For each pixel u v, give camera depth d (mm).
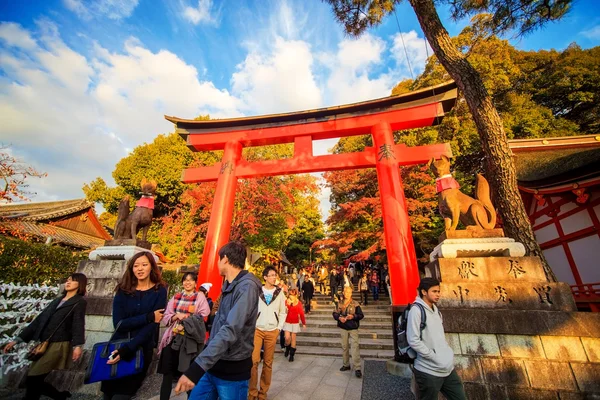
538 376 3533
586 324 3588
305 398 4539
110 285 5227
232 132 8859
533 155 11391
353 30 8586
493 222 4680
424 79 14820
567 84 15422
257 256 15891
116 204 20828
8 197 8594
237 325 2031
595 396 3326
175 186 19062
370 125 7805
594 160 7559
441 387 2811
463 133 13445
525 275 4082
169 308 3830
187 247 16500
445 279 4258
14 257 5754
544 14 6824
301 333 9797
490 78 13977
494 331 3781
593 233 8734
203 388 2221
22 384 3814
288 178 15586
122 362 2646
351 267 19703
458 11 7543
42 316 3641
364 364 6660
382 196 6957
